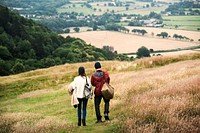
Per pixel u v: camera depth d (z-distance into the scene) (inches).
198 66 1195.3
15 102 1263.5
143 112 489.1
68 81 1685.5
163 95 595.2
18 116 768.9
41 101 1171.3
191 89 598.9
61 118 705.0
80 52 6648.6
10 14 7057.1
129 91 864.9
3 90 1603.1
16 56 5949.8
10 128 598.2
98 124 538.9
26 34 6786.4
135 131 405.7
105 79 566.9
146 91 768.3
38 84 1654.8
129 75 1350.9
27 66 5012.3
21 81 1689.2
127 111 571.5
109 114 622.2
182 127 392.2
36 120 689.6
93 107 767.7
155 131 402.0
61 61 5895.7
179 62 1656.0
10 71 4372.5
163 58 1768.0
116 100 756.6
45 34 7313.0
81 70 564.4
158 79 962.7
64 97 1144.2
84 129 512.7
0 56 5447.8
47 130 542.3
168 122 420.8
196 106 473.4
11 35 6619.1
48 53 6491.1
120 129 446.6
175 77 959.0
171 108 474.6
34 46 6333.7
